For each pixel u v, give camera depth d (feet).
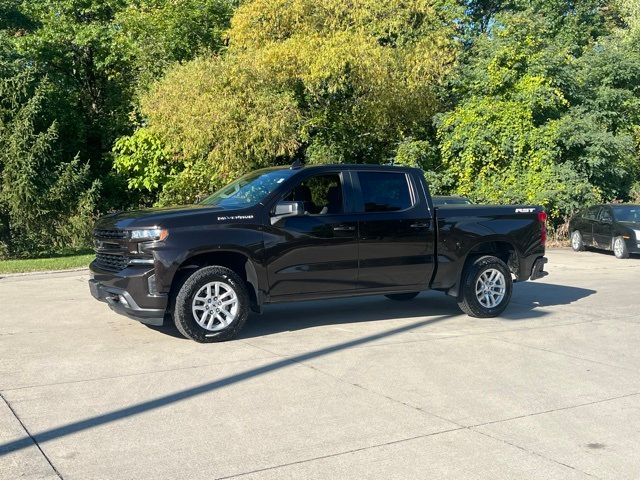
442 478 13.51
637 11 108.37
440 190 73.00
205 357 22.82
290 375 20.72
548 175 69.97
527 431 16.25
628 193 80.38
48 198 68.80
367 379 20.40
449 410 17.69
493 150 71.20
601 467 14.17
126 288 24.26
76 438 15.44
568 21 110.73
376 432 16.03
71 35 94.99
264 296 25.96
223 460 14.29
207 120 64.08
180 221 24.57
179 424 16.42
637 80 84.33
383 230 27.91
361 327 28.27
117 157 84.99
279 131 64.39
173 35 87.71
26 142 67.77
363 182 28.14
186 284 24.47
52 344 24.68
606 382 20.52
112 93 97.96
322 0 70.90
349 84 70.03
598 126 75.00
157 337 25.93
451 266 29.50
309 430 16.10
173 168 81.15
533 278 31.81
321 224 26.73
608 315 31.63
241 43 73.36
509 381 20.45
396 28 76.13
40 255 69.87
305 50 66.13
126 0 96.99
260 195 26.58
